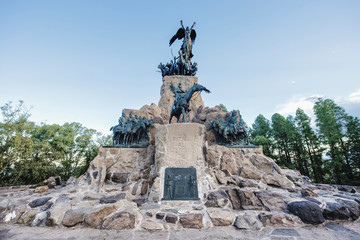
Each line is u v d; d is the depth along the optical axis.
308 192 6.30
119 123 10.59
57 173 31.73
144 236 4.50
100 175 8.39
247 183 7.49
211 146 9.03
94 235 4.57
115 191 7.93
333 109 29.44
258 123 44.59
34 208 5.93
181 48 19.58
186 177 6.99
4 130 24.02
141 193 7.78
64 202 6.11
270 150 36.06
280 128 36.44
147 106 14.41
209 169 7.84
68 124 38.00
